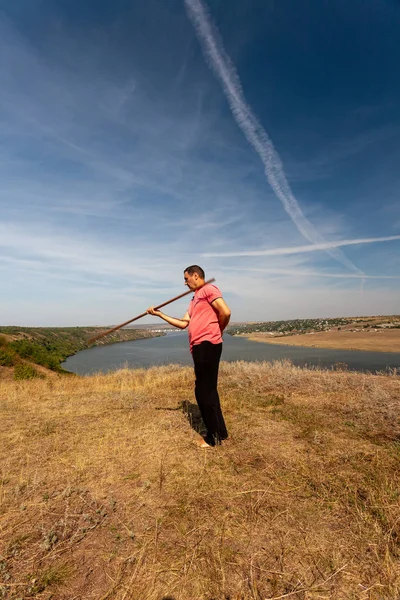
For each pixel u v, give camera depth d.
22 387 8.31
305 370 7.80
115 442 3.43
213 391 3.30
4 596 1.49
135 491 2.43
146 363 31.86
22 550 1.82
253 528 1.96
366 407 4.41
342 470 2.66
